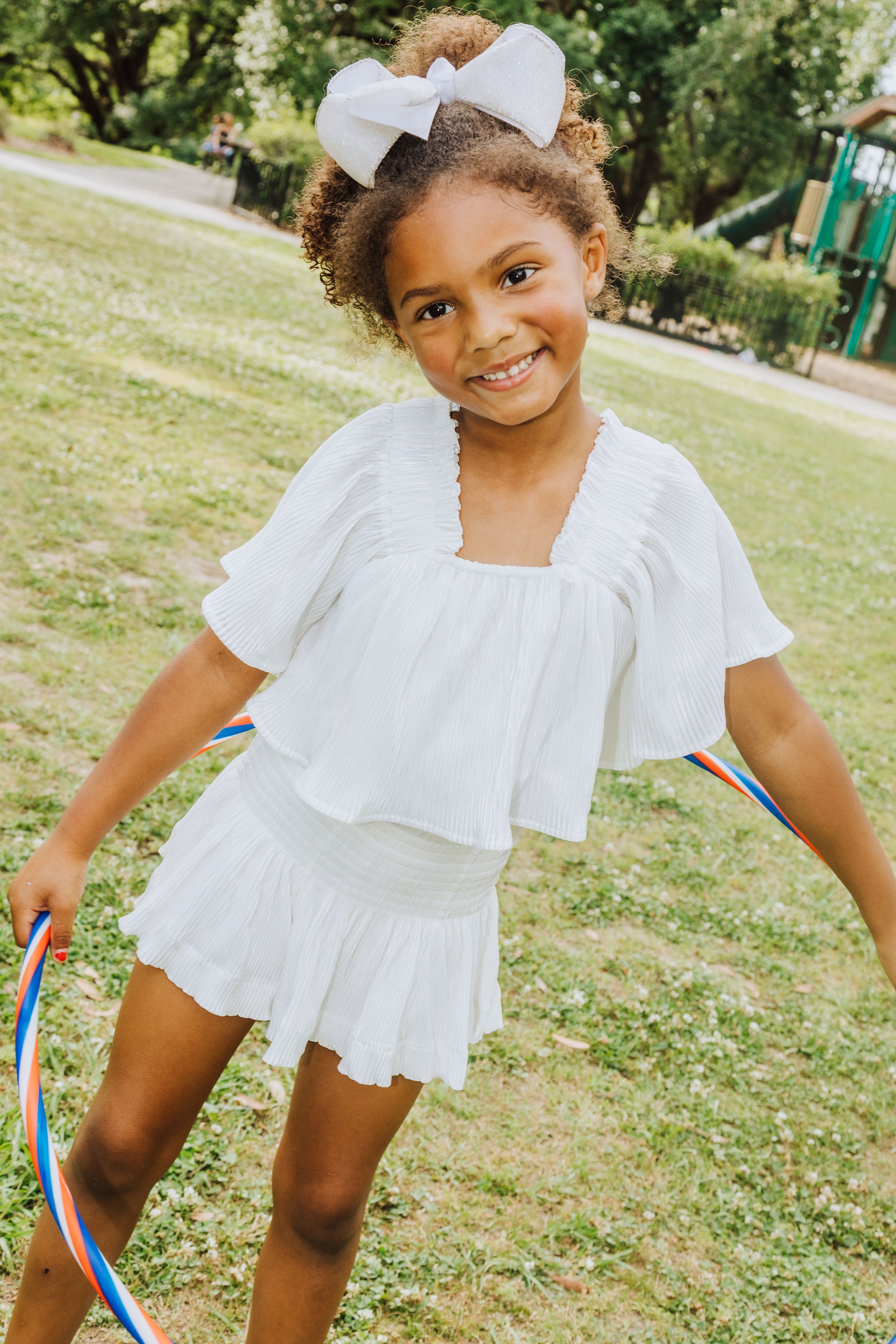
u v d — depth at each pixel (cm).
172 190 2678
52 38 3569
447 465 176
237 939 181
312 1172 187
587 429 180
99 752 423
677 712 178
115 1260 193
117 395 888
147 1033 186
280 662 181
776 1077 357
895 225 2989
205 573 612
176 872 188
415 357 192
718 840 498
